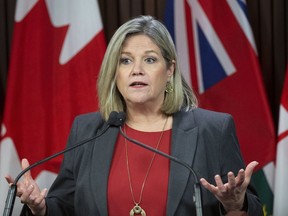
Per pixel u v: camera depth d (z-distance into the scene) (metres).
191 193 4.77
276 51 8.70
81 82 8.05
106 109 5.23
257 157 7.95
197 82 8.08
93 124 5.28
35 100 8.09
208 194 4.82
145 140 5.11
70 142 5.30
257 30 8.73
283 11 8.72
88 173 5.01
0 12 8.94
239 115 8.00
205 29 8.12
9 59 8.93
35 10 8.16
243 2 8.16
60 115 8.02
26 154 8.03
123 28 5.06
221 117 5.18
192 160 4.89
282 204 7.71
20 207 7.93
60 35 8.15
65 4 8.20
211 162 4.95
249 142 7.96
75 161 5.18
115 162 5.04
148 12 8.80
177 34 8.20
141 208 4.78
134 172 4.94
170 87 5.22
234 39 8.08
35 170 8.00
